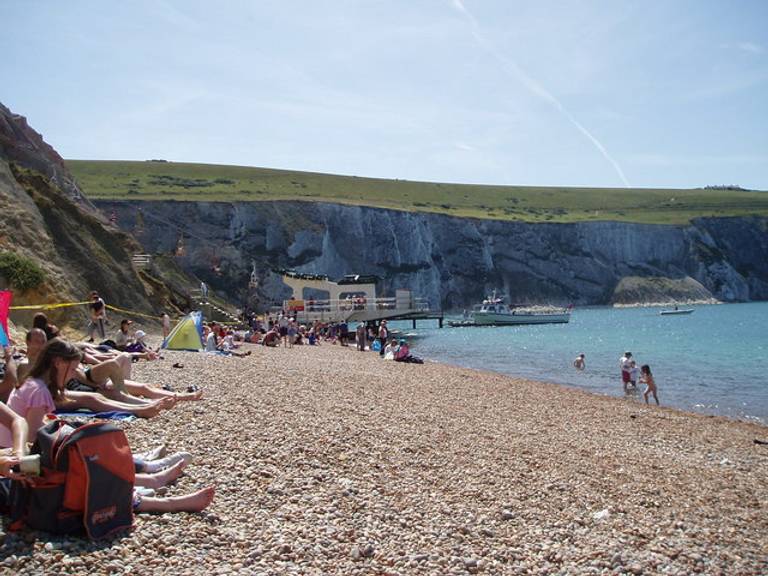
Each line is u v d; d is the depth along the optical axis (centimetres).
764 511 1019
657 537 838
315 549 667
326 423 1240
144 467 816
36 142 5041
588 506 938
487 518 828
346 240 14262
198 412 1195
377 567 649
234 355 2752
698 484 1160
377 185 19788
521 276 16375
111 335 2938
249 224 13212
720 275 18312
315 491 842
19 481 626
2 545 595
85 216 3800
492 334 7731
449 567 666
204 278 11994
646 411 2175
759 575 746
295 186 17638
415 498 873
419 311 6600
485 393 2255
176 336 2642
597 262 17300
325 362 2906
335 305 6369
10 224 3086
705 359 4559
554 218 18600
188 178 17025
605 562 723
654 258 18138
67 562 571
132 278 3781
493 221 16762
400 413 1508
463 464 1083
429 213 15925
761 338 6612
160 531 659
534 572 681
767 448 1605
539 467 1133
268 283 12331
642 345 5856
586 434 1573
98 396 1078
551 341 6488
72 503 624
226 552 636
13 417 711
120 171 17138
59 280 3022
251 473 873
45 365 786
